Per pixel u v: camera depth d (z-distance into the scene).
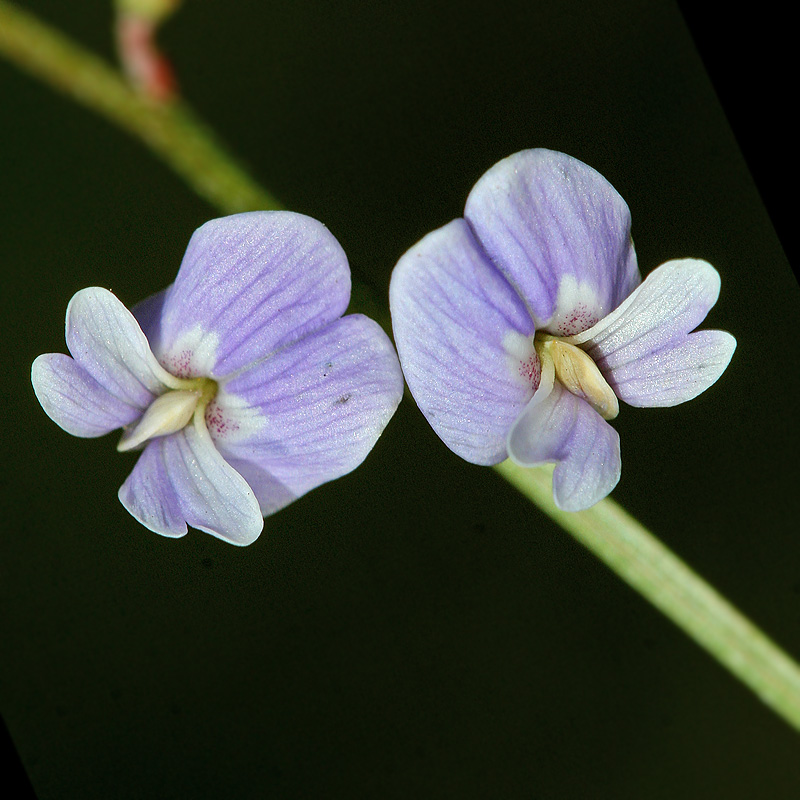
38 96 0.13
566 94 0.13
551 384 0.12
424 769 0.13
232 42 0.14
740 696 0.13
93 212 0.13
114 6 0.13
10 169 0.13
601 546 0.13
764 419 0.13
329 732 0.13
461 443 0.12
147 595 0.13
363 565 0.13
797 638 0.13
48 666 0.13
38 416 0.13
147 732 0.13
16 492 0.13
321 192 0.13
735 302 0.13
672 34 0.14
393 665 0.13
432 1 0.14
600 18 0.14
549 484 0.13
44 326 0.13
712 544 0.13
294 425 0.12
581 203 0.12
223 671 0.13
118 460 0.13
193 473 0.12
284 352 0.12
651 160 0.13
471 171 0.13
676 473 0.13
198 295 0.12
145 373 0.12
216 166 0.13
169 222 0.13
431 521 0.13
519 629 0.13
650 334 0.12
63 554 0.13
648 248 0.13
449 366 0.12
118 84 0.13
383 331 0.12
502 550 0.13
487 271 0.12
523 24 0.14
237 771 0.13
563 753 0.13
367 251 0.13
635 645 0.13
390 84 0.13
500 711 0.13
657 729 0.13
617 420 0.13
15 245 0.13
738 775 0.13
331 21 0.14
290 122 0.13
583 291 0.12
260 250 0.12
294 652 0.13
